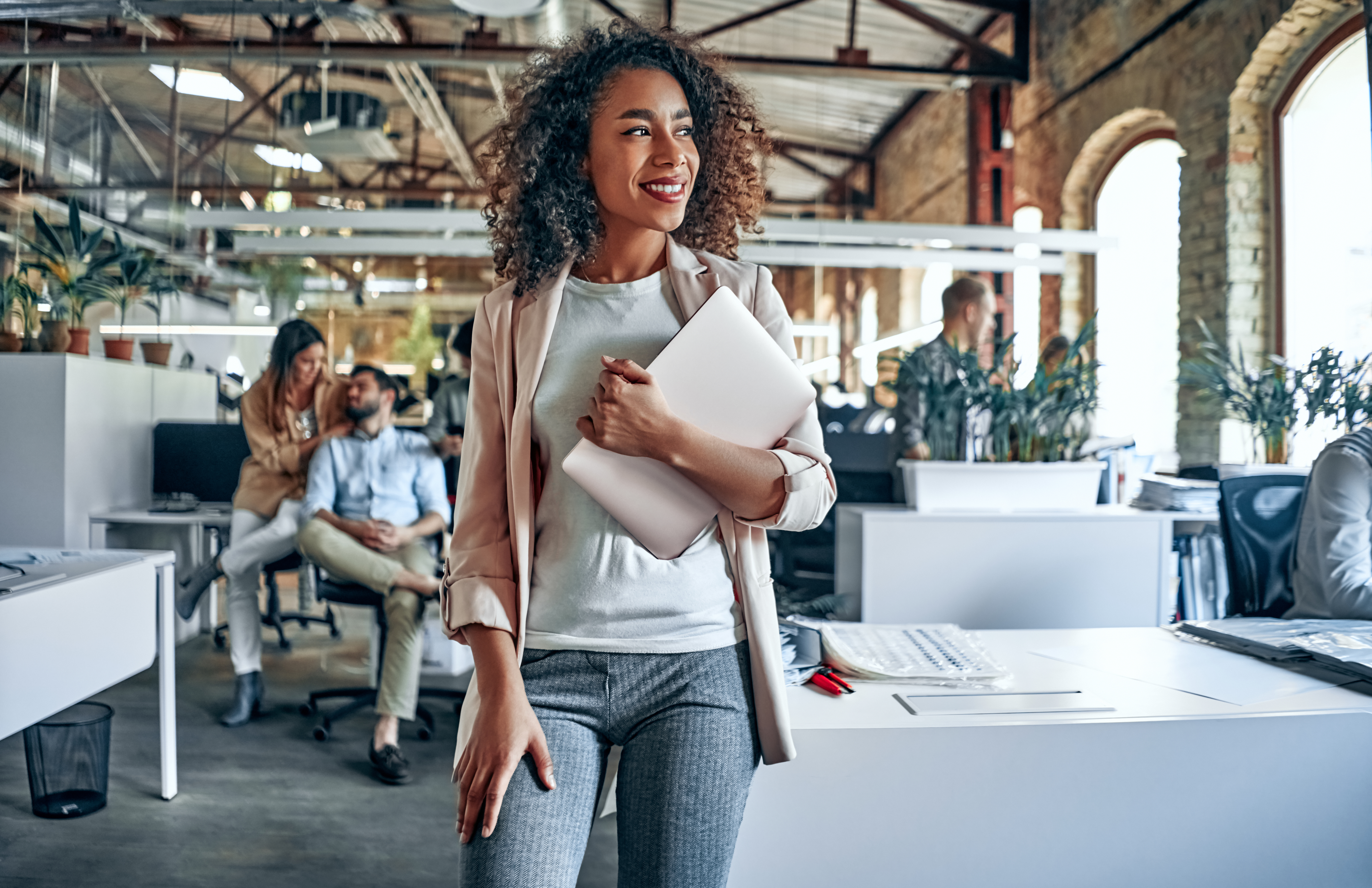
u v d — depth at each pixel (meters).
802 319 14.17
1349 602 1.81
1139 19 5.74
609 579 0.87
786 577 3.35
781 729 0.90
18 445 3.55
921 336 9.25
